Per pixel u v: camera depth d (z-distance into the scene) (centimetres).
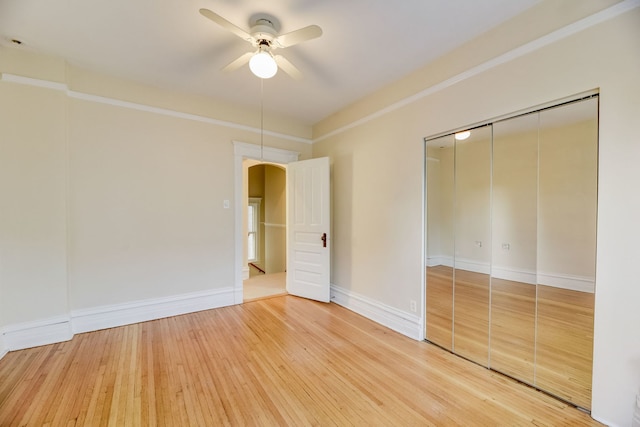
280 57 227
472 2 193
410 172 289
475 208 246
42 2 193
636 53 155
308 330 302
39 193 260
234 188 383
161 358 241
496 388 205
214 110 366
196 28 224
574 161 185
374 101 335
